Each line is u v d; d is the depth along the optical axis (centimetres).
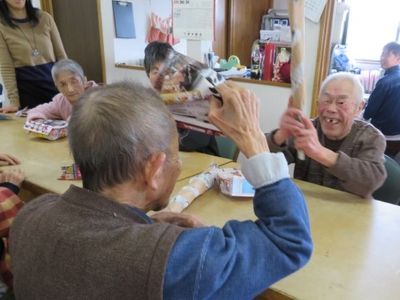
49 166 147
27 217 63
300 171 150
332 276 78
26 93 262
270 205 62
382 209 112
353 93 134
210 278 50
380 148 131
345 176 120
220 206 115
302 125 119
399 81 285
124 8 353
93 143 55
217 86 76
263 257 56
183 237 53
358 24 566
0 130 202
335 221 104
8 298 101
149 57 110
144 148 56
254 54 318
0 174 134
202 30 166
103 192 59
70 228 55
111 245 52
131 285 49
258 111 71
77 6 357
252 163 65
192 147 170
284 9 503
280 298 74
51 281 54
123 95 57
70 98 197
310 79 234
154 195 63
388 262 84
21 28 248
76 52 378
